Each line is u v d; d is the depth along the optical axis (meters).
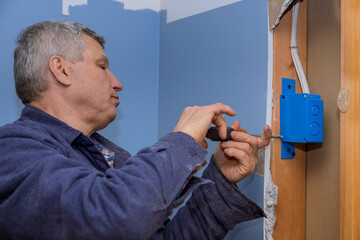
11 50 1.14
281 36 0.95
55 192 0.53
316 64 0.98
